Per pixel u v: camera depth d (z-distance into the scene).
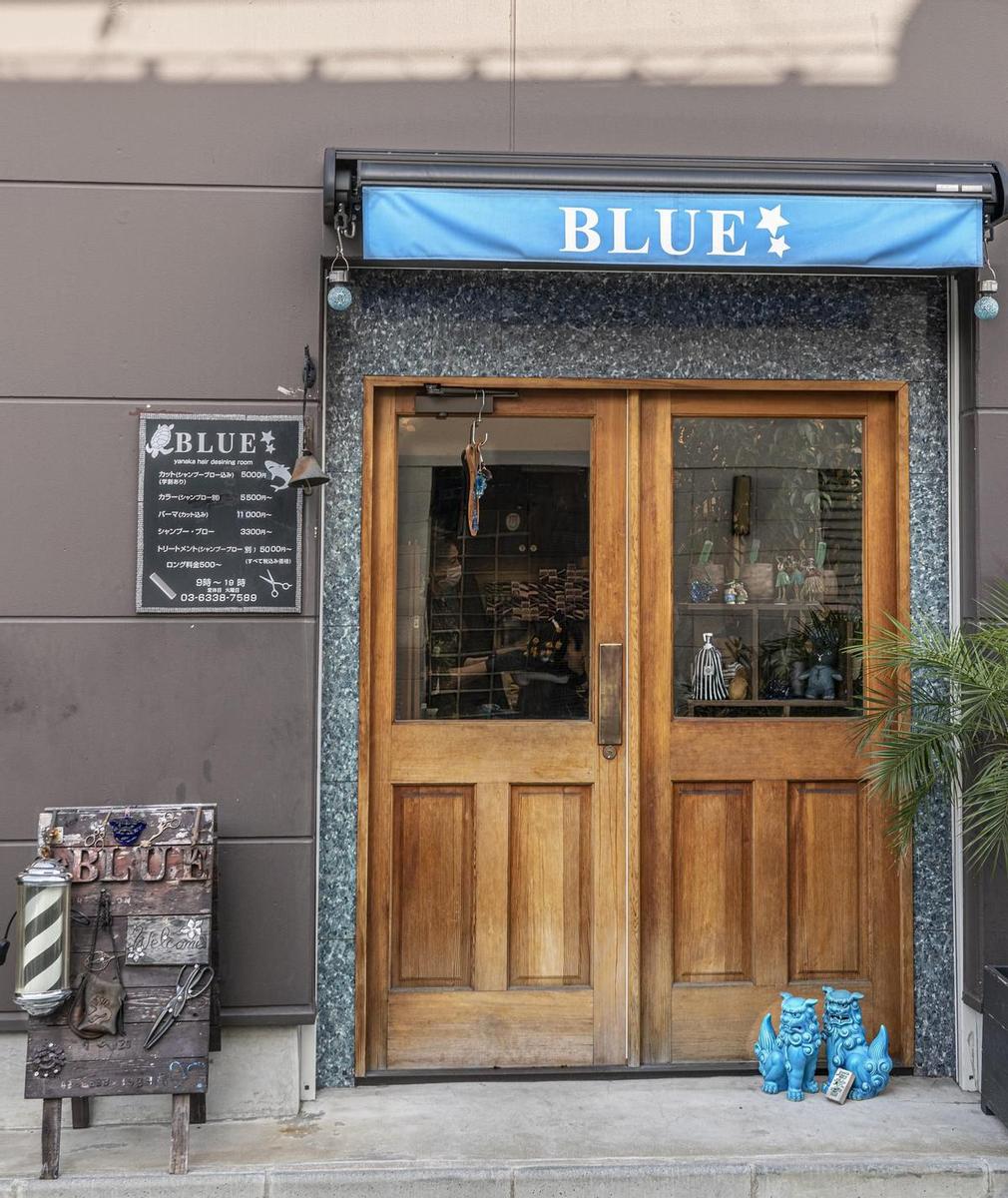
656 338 4.03
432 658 4.06
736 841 4.09
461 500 4.07
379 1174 3.27
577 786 4.05
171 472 3.75
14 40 3.76
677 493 4.13
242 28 3.82
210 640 3.74
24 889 3.21
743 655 4.13
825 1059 3.99
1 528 3.70
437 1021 3.97
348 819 3.92
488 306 4.00
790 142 3.94
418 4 3.88
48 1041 3.24
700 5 3.95
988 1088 3.67
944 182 3.74
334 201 3.67
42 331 3.73
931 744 3.64
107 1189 3.23
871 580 4.14
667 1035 4.02
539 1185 3.28
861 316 4.08
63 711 3.70
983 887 3.84
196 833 3.39
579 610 4.09
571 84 3.91
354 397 3.97
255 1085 3.68
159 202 3.77
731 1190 3.29
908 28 3.98
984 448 3.92
